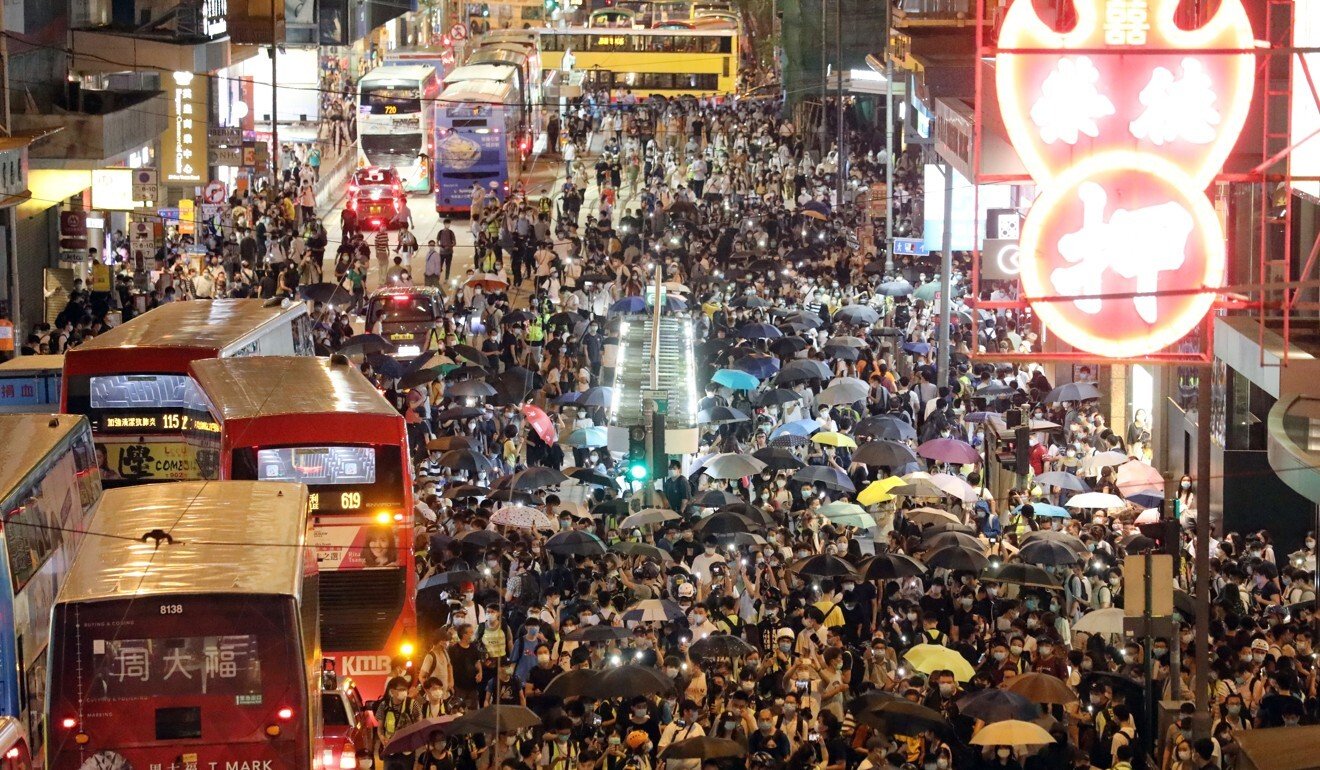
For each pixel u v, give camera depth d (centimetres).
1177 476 5028
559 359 6881
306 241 9519
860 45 14375
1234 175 3194
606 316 7950
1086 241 3184
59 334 6550
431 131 12619
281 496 3400
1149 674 3306
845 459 5509
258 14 10831
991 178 3241
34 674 3256
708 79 16075
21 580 3145
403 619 3950
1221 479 5188
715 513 4216
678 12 19625
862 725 3194
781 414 5881
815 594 4041
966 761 3127
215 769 2842
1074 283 3191
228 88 11875
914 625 3828
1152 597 3306
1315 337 4744
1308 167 4484
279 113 14650
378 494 3962
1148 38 3148
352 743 3228
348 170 13700
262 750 2847
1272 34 4966
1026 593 4112
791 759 3016
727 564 4150
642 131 13388
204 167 10225
